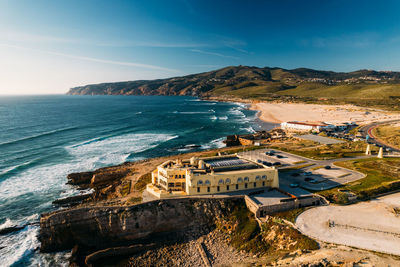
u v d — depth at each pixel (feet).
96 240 185.78
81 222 185.78
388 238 147.43
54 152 394.52
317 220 168.96
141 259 164.55
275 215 178.81
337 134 467.93
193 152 398.83
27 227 205.87
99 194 249.34
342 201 190.90
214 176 201.87
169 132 571.69
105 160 360.89
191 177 197.88
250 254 155.53
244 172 209.26
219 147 443.73
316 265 119.44
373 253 131.64
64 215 185.26
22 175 303.48
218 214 189.88
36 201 245.04
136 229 186.09
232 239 170.91
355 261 121.70
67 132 549.13
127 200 200.95
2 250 181.47
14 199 247.70
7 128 584.40
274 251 151.94
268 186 218.38
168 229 189.57
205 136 534.78
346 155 320.09
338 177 244.01
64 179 294.25
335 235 151.74
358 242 143.64
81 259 170.91
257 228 173.58
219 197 197.57
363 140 403.95
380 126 529.86
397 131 457.68
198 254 162.50
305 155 324.60
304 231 156.87
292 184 220.64
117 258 168.04
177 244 174.70
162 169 211.82
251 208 188.75
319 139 423.64
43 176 301.43
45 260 173.47
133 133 553.23
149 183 248.93
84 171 318.45
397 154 321.93
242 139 452.35
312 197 193.77
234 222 181.98
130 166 323.78
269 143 419.54
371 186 217.97
